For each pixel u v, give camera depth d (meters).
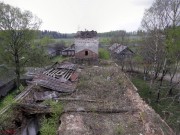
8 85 26.48
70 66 20.11
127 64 36.53
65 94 12.44
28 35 25.67
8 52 25.41
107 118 9.68
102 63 25.19
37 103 11.02
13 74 27.48
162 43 22.75
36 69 30.52
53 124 9.23
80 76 16.95
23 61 26.86
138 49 31.36
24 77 28.83
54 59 51.12
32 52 26.94
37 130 9.98
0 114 8.84
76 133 8.19
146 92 23.62
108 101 11.66
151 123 8.98
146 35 27.06
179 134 13.45
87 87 13.92
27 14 25.45
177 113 17.72
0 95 23.53
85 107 10.48
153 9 23.69
